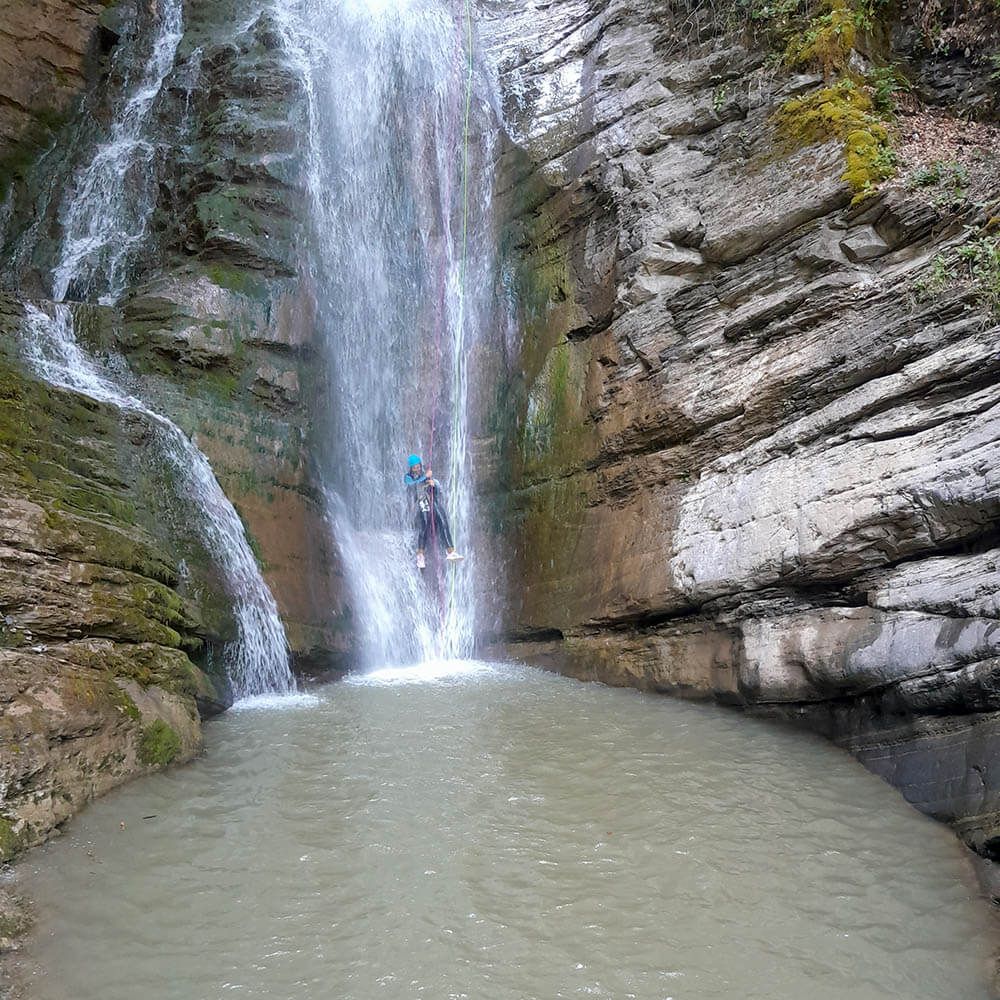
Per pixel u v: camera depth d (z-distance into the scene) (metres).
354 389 11.93
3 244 13.77
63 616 6.32
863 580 7.28
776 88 10.05
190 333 10.18
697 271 10.08
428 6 14.52
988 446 6.57
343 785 6.46
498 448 11.71
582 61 13.02
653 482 9.70
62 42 15.16
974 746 5.80
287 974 4.31
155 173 13.38
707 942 4.62
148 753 6.37
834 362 8.08
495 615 11.10
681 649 8.80
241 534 9.52
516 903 4.94
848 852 5.52
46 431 7.94
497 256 12.68
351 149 13.15
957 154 8.77
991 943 4.65
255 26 14.48
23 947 4.40
